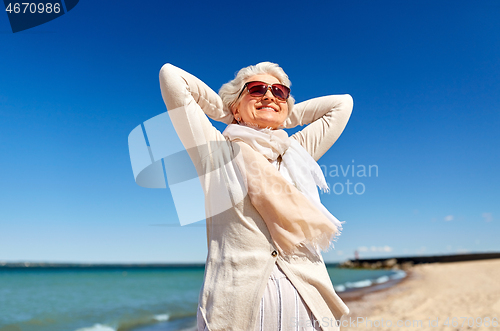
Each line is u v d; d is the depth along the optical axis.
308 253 1.30
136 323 13.00
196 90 1.40
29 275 49.59
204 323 1.15
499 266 35.59
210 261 1.26
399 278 31.69
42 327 13.19
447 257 59.91
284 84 1.55
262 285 1.15
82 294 25.41
